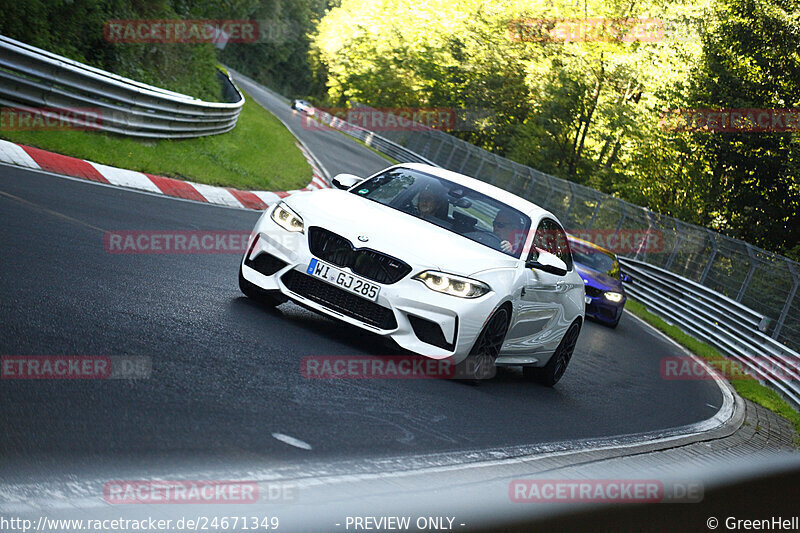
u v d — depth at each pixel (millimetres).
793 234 25594
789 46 25219
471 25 48844
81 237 6480
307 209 5543
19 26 13133
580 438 5082
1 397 2906
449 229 5883
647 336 13469
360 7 65062
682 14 30844
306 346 5023
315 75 91250
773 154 25391
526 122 42750
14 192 7379
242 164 16141
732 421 7926
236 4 22703
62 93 10961
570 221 26266
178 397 3393
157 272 6043
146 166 11773
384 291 5105
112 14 16219
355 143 45750
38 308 4156
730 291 15922
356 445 3465
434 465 3520
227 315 5227
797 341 13430
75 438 2717
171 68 19172
